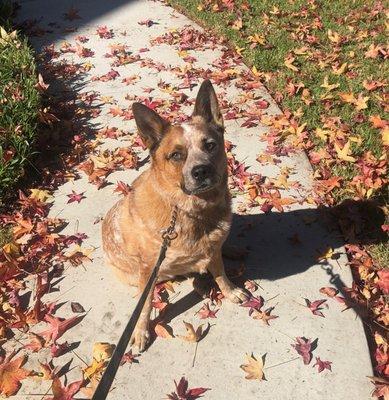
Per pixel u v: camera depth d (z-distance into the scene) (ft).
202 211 2.49
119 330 2.82
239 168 3.90
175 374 2.56
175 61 5.67
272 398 2.41
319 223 3.38
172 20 6.70
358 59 5.22
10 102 4.38
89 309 2.97
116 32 6.53
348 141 3.91
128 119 4.78
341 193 3.58
